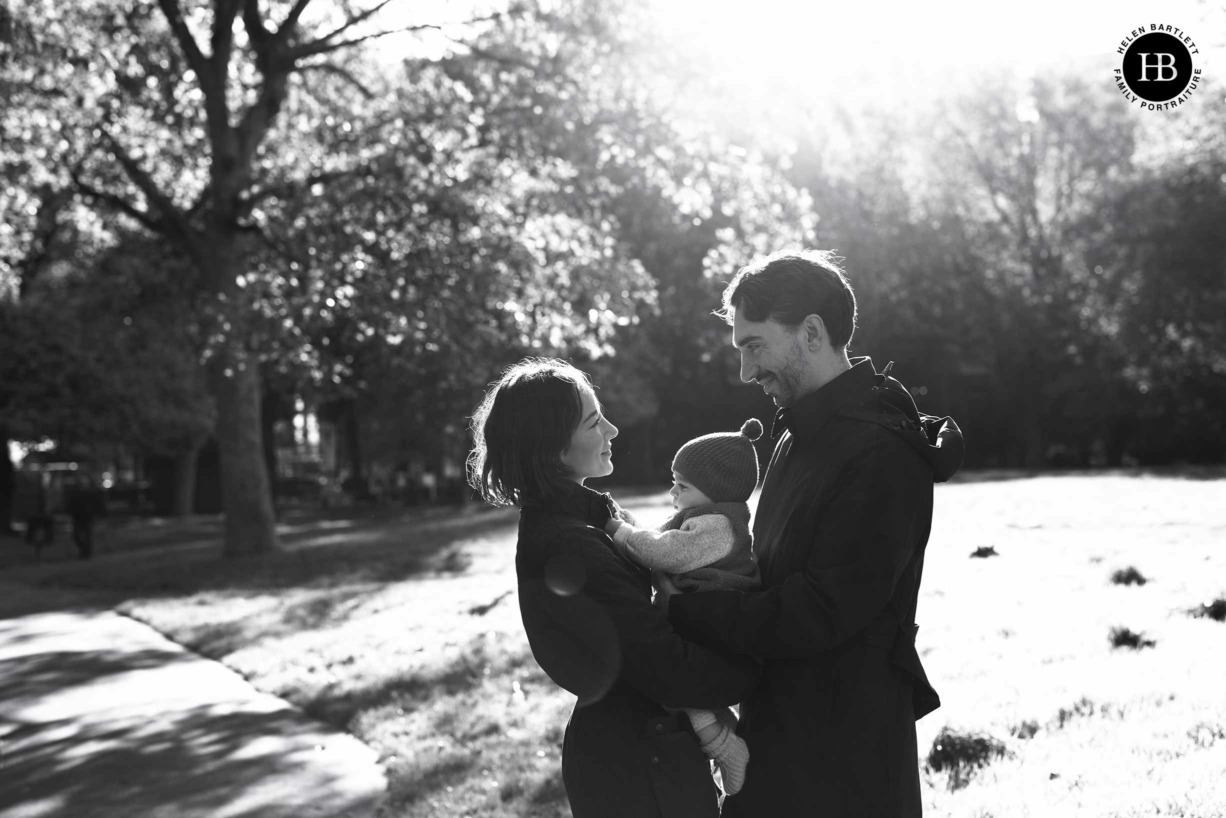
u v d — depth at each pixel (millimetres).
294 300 20750
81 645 13461
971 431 57562
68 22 22953
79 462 50000
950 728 5457
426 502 52156
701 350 45906
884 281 51344
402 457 56531
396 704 8641
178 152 27031
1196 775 4473
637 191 22906
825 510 2674
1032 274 52312
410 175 20562
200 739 8133
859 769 2650
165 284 29000
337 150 23969
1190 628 7098
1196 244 41094
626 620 2672
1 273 30500
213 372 24562
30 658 12547
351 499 56688
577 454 2967
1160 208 42719
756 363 2871
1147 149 44781
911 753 2732
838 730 2658
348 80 24828
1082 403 49844
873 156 50375
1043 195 53250
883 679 2688
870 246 49750
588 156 21109
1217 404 46969
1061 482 27016
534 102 21047
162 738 8258
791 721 2701
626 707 2799
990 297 51781
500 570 17391
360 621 13172
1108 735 5211
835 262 2920
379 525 34688
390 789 6473
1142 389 47031
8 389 36188
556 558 2789
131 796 6762
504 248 20562
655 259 36656
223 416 24234
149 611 16219
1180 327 44125
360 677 9859
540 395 2900
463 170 20922
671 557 2834
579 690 2811
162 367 38875
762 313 2805
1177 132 40688
